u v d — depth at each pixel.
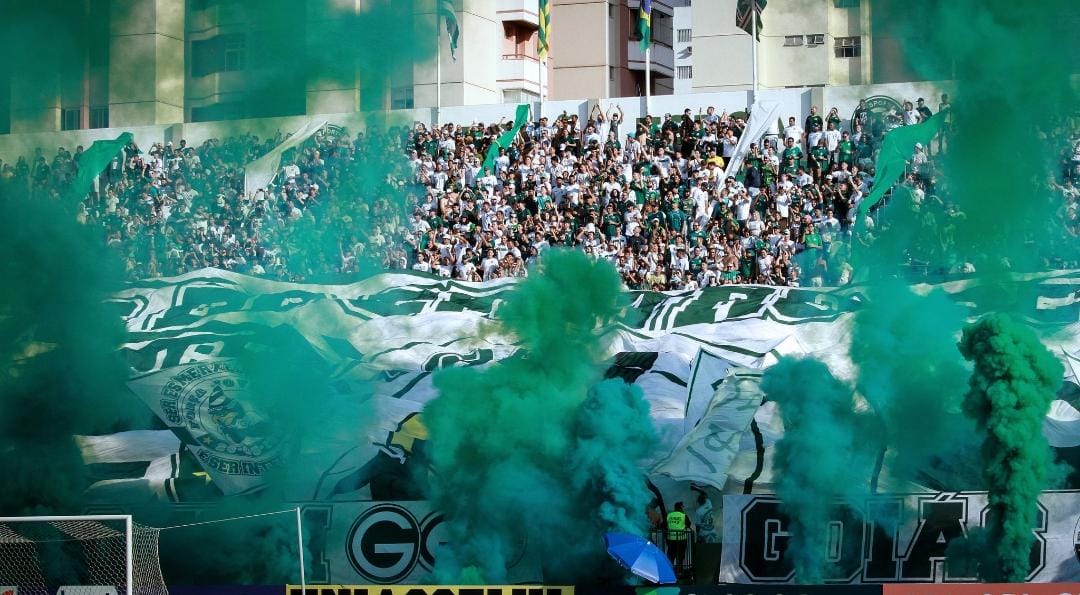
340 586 15.35
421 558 18.78
